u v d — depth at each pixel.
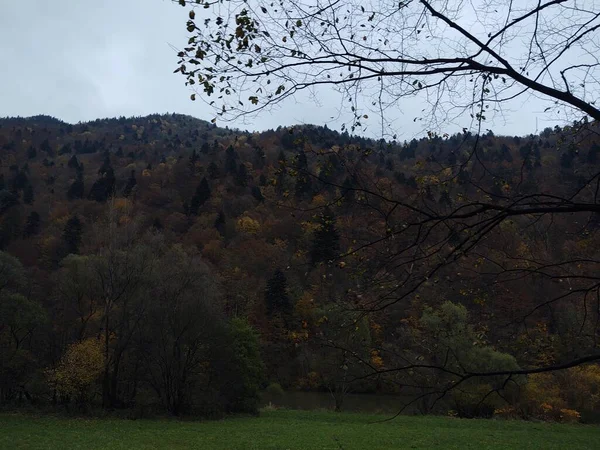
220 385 33.97
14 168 91.94
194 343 33.06
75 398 33.69
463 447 23.02
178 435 25.53
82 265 33.78
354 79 3.79
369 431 27.56
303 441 24.27
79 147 124.50
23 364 34.19
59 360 35.19
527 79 3.57
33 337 35.75
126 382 35.72
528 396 23.14
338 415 33.25
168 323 32.78
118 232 34.38
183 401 33.38
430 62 3.73
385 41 3.89
